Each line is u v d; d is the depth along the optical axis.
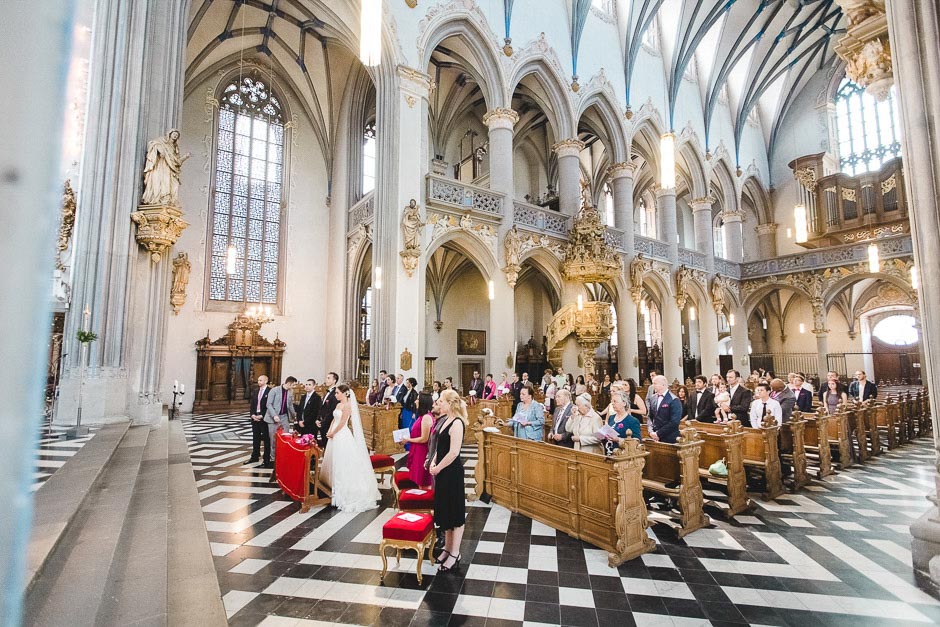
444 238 15.47
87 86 9.23
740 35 24.36
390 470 7.98
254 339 18.78
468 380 23.17
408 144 14.83
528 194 26.23
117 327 9.07
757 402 8.57
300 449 7.05
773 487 7.57
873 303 26.25
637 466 5.54
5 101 0.51
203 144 18.64
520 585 4.70
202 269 18.28
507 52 17.28
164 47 10.47
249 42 18.94
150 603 3.44
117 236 9.20
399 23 14.93
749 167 28.17
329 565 5.07
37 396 0.49
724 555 5.42
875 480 8.63
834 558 5.34
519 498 6.90
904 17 5.17
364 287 21.19
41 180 0.52
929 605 4.36
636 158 28.39
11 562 0.45
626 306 20.19
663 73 24.30
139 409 9.54
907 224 20.89
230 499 7.20
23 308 0.48
